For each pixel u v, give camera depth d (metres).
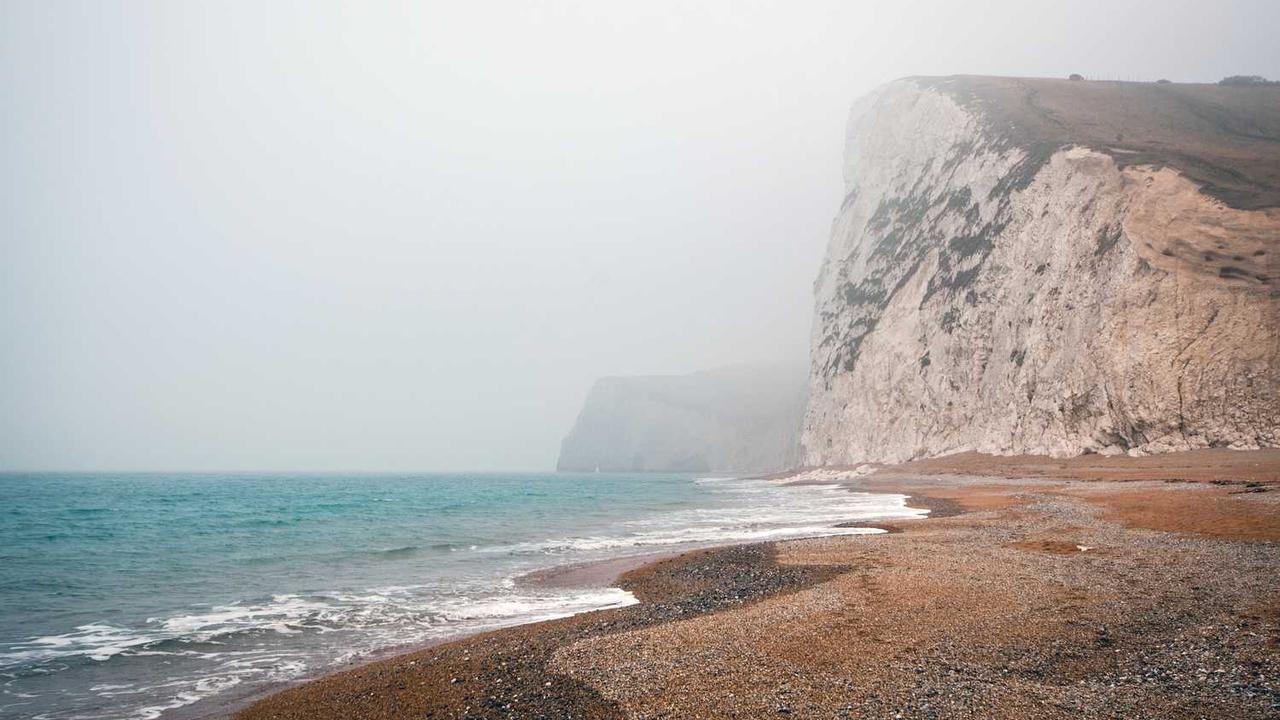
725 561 23.30
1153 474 42.06
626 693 10.67
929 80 109.69
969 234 79.88
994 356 70.38
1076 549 21.09
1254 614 13.04
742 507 49.88
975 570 18.66
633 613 16.64
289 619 17.64
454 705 10.78
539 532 37.03
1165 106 85.38
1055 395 60.09
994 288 72.44
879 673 10.98
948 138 94.69
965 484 53.00
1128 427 53.12
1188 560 18.38
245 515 54.19
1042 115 83.81
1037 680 10.41
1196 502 29.70
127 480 180.25
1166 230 56.19
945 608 14.73
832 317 107.44
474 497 80.12
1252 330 48.91
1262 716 8.66
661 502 61.19
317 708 11.12
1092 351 56.53
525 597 19.88
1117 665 10.88
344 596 20.36
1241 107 84.31
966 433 72.00
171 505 69.62
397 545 32.12
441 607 18.78
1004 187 76.19
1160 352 51.88
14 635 16.25
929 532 27.67
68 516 54.75
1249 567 17.14
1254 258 51.56
